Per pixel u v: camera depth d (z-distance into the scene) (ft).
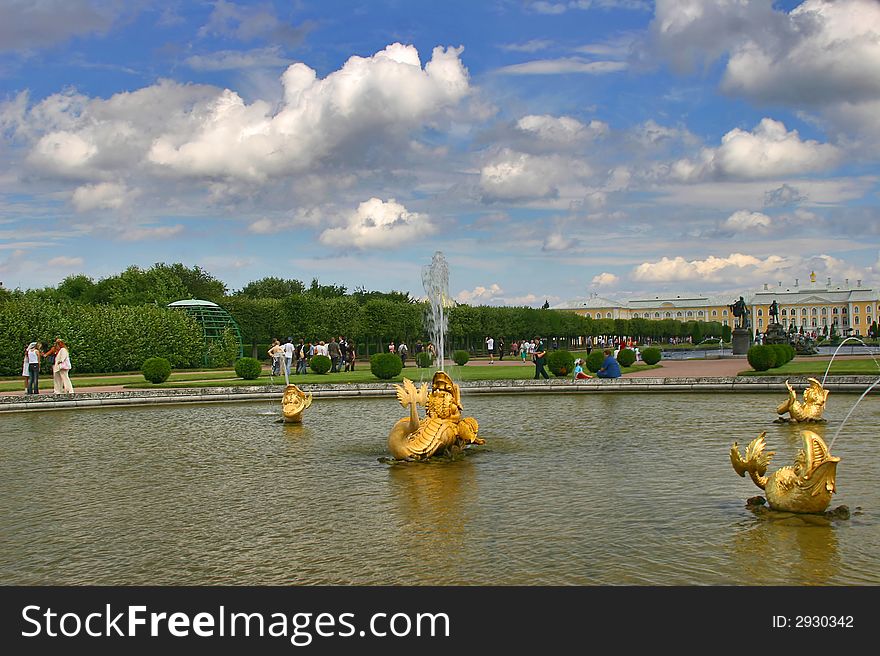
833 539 25.41
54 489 36.70
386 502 32.27
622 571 22.76
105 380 121.49
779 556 23.79
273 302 227.61
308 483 36.81
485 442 48.19
